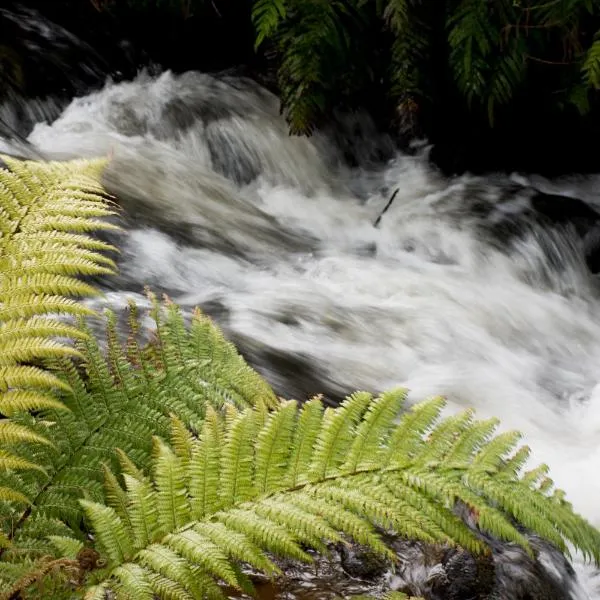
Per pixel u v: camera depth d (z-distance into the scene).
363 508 1.37
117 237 4.98
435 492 1.38
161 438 1.69
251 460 1.46
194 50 9.25
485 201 7.93
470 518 2.25
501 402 4.32
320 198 7.88
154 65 8.80
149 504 1.40
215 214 6.27
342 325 4.74
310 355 4.12
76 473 1.61
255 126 8.20
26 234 1.46
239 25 9.42
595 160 9.34
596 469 3.71
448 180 8.53
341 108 8.84
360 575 1.98
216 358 1.88
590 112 8.99
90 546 1.60
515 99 8.68
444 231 7.22
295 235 6.68
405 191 8.23
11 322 1.36
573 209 7.96
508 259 7.05
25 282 1.40
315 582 1.92
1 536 1.33
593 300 7.02
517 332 5.71
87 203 1.54
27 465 1.29
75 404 1.69
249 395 1.87
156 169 6.64
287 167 8.13
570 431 4.19
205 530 1.36
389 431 1.59
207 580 1.34
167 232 5.45
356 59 7.70
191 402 1.78
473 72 7.20
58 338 2.37
